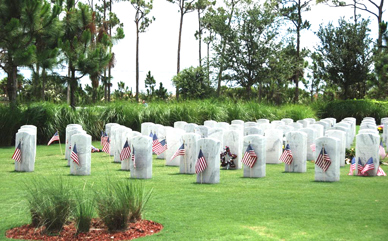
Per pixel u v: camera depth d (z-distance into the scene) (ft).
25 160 47.29
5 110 77.46
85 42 89.86
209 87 153.07
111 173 46.09
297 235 23.26
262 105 104.22
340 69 142.92
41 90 124.77
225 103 103.04
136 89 176.35
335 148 40.27
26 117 79.30
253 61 143.33
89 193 30.99
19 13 77.56
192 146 45.88
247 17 142.00
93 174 45.34
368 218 26.61
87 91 151.23
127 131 55.16
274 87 174.81
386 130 70.23
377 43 142.20
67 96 132.05
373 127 68.44
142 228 24.75
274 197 32.96
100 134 85.10
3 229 25.00
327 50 144.25
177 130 52.75
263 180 41.42
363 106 123.75
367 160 43.86
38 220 24.90
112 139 60.85
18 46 77.46
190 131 62.44
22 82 129.80
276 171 48.11
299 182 40.14
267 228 24.62
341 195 33.65
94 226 25.14
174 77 152.97
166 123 88.74
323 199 32.12
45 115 81.10
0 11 76.84
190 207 29.68
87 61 88.22
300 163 47.06
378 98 147.02
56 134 64.75
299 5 151.74
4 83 142.82
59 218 24.39
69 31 94.73
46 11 80.28
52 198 24.82
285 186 37.91
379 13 161.79
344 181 40.52
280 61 145.38
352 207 29.50
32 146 47.52
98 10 172.24
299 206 29.86
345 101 127.24
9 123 76.33
